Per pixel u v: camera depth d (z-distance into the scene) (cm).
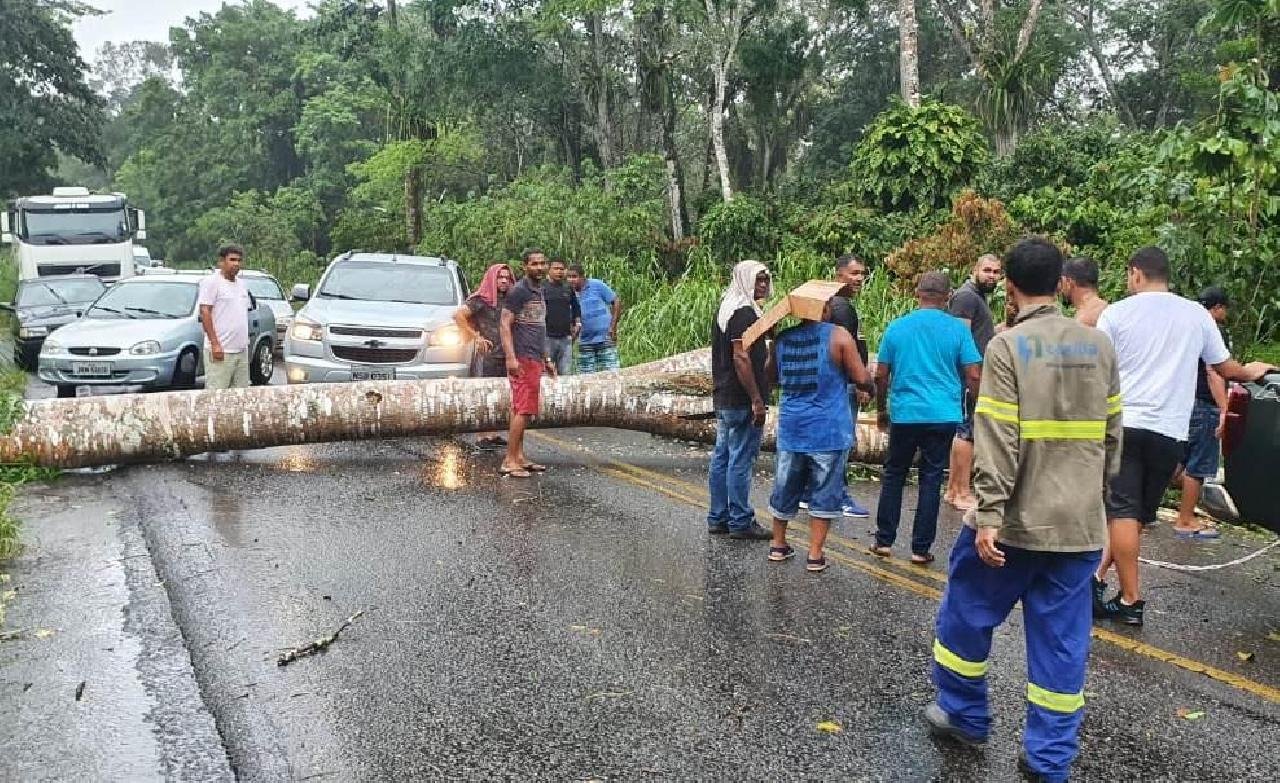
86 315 1330
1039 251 379
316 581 588
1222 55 998
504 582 591
